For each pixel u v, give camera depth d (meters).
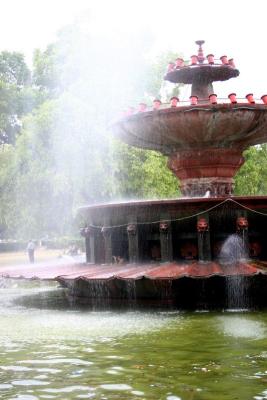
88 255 12.70
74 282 10.36
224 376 5.07
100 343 6.76
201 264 10.12
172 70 12.73
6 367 5.62
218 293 9.52
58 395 4.62
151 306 9.74
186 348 6.35
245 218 10.28
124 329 7.71
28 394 4.67
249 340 6.68
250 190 32.59
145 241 11.09
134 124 11.95
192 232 10.67
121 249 11.59
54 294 13.45
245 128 11.51
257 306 9.59
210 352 6.10
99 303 10.34
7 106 57.25
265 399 4.38
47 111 29.55
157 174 28.81
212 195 12.21
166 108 11.15
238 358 5.76
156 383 4.91
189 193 12.45
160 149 13.14
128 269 10.34
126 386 4.84
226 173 12.34
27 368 5.57
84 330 7.71
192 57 12.57
